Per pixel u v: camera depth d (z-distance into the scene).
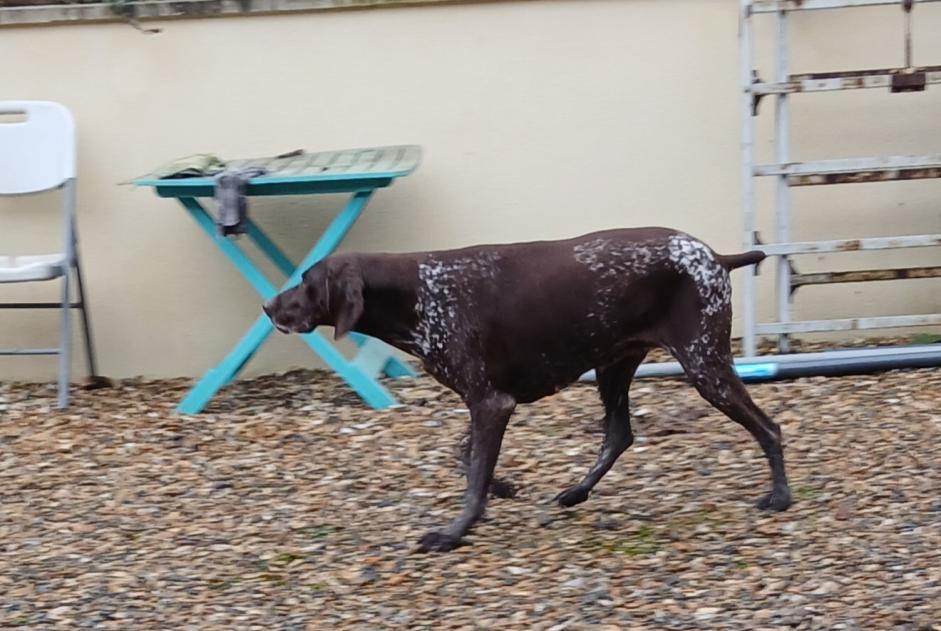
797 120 7.96
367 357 7.49
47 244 8.11
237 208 6.88
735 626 4.62
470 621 4.77
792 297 7.90
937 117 7.91
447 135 8.02
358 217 7.67
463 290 5.36
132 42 7.96
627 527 5.56
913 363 7.38
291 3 7.88
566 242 5.47
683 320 5.36
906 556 5.10
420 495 6.05
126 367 8.18
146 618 4.93
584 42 7.91
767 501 5.66
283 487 6.24
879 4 7.48
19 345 8.16
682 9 7.87
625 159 8.01
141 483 6.35
